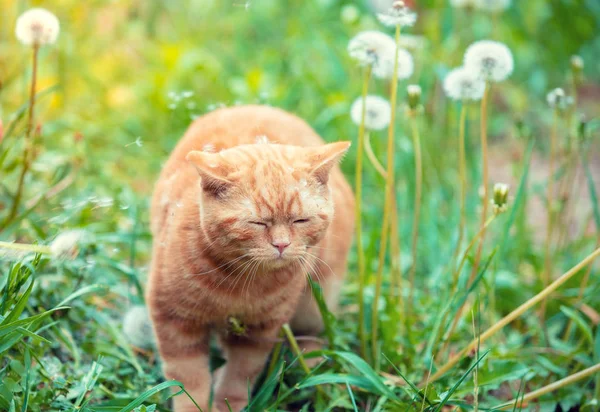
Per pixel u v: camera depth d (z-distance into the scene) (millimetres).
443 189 1644
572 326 1337
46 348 1172
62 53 1670
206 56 1880
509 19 2182
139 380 1187
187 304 1121
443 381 1198
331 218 1116
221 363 1212
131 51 1933
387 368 1238
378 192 1639
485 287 1296
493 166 1890
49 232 1297
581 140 1356
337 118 1696
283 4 2211
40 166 1391
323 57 1903
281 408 1193
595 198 1319
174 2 2180
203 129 1218
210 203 1074
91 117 1735
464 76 1200
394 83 1162
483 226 1180
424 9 2209
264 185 1072
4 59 1611
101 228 1408
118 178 1587
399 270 1308
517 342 1317
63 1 1747
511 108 2102
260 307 1140
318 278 1236
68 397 1111
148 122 1751
